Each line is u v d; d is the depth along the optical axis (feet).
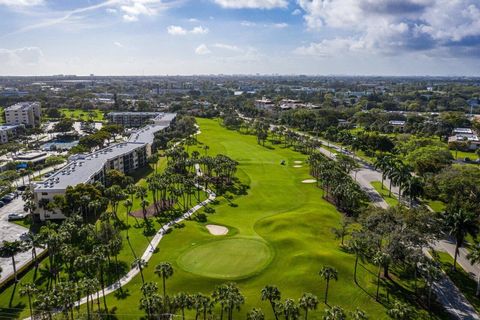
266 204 469.16
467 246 351.87
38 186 424.87
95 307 257.34
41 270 309.01
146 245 350.43
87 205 386.73
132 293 273.13
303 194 507.30
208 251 333.01
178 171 575.79
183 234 369.30
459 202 399.85
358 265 309.01
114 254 302.45
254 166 646.74
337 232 357.61
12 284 288.92
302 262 306.14
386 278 293.43
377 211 346.95
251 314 218.79
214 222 408.67
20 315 253.65
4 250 288.92
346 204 444.14
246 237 362.53
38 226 398.01
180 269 301.43
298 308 228.63
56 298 232.73
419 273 294.25
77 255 297.12
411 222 321.93
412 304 261.85
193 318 245.65
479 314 252.62
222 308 228.02
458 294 275.18
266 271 298.15
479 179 433.89
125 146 645.51
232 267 303.89
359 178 579.07
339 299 265.95
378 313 253.44
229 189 525.75
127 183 511.40
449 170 467.93
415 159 602.03
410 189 407.44
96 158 554.05
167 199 482.69
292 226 387.34
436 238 329.31
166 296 249.96
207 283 281.33
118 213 433.48
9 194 497.87
